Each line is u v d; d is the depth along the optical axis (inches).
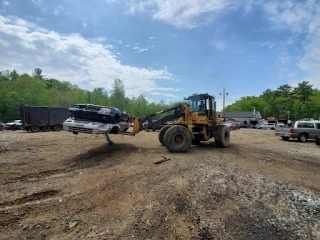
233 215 111.7
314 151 342.6
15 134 601.3
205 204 124.1
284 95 3164.4
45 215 109.0
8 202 124.9
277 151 336.8
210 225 101.1
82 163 228.2
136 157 260.5
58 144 374.3
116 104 1541.6
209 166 216.4
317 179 181.0
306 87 3029.0
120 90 1553.9
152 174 184.9
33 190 145.3
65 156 265.0
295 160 264.1
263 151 331.9
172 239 89.5
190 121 322.7
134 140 458.9
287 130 517.0
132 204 122.6
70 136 527.5
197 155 278.5
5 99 1267.2
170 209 116.7
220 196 136.3
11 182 162.4
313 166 231.9
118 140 455.2
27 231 93.9
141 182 162.4
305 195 141.7
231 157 269.9
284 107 2765.7
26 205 120.9
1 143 381.1
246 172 197.0
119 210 115.1
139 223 101.5
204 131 342.0
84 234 91.8
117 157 259.9
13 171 193.6
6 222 101.0
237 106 3506.4
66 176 179.3
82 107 270.4
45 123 753.6
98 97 1614.2
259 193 143.5
